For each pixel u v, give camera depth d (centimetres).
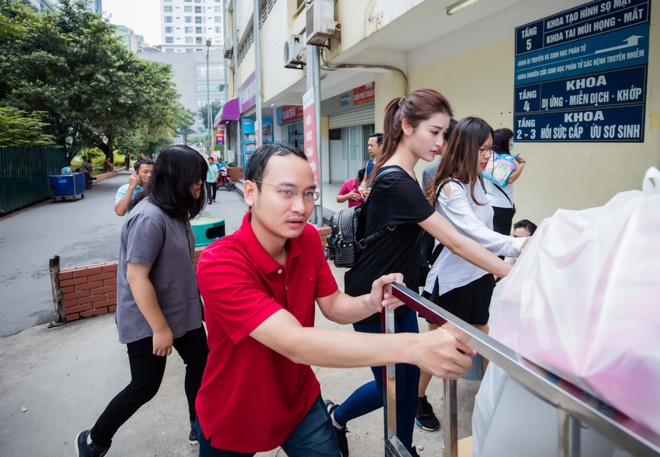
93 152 3066
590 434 66
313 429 138
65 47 1695
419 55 634
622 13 354
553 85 424
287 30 900
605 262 66
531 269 82
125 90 1823
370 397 190
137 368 194
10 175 1208
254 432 129
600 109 381
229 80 2425
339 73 786
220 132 3031
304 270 131
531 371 66
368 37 517
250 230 120
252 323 106
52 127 1819
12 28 587
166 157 193
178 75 7225
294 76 867
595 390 63
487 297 224
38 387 294
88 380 301
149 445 235
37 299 484
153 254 185
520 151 473
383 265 172
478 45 518
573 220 81
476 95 530
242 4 1681
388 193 165
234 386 126
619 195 74
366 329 181
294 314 128
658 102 336
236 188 1723
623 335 61
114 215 1137
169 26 12238
